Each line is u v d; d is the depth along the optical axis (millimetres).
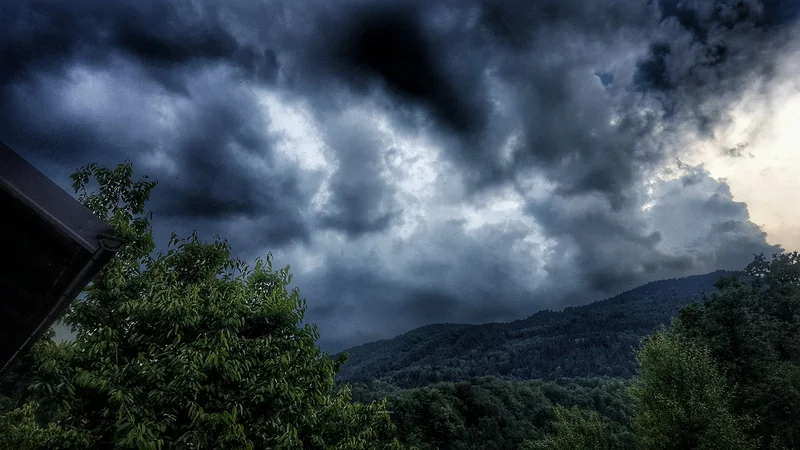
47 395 6840
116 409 7062
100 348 7285
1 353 2949
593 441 28219
